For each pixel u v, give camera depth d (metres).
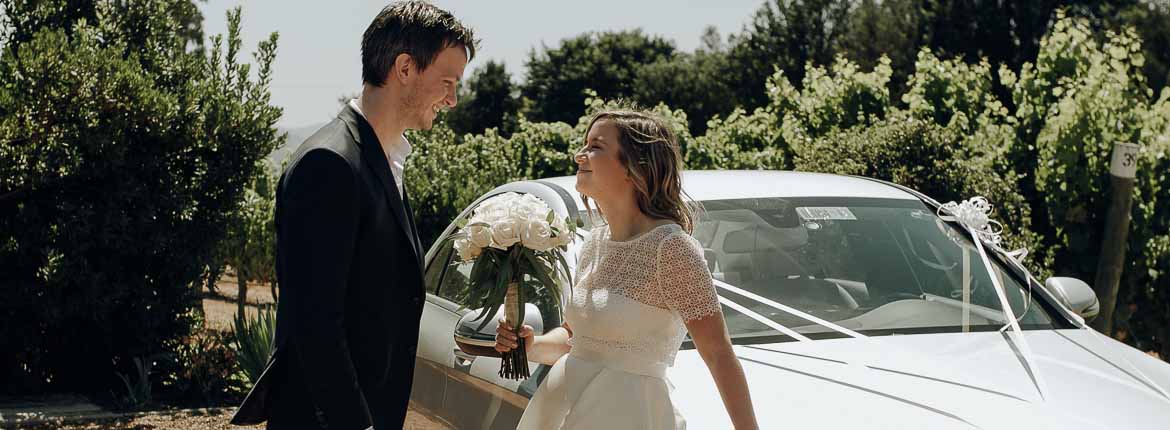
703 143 10.98
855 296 3.62
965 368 3.13
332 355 2.31
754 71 43.03
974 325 3.57
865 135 8.61
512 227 2.76
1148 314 8.53
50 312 7.46
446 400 3.82
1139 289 8.56
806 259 3.76
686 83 46.34
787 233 3.87
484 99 54.69
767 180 4.31
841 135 8.83
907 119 9.02
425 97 2.60
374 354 2.50
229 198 8.29
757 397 2.87
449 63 2.59
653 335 2.71
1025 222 8.29
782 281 3.63
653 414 2.71
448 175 10.43
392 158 2.68
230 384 8.14
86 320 7.91
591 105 11.74
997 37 33.06
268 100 8.38
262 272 13.74
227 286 18.75
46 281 7.49
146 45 8.43
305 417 2.51
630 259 2.71
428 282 4.79
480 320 2.92
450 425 3.75
